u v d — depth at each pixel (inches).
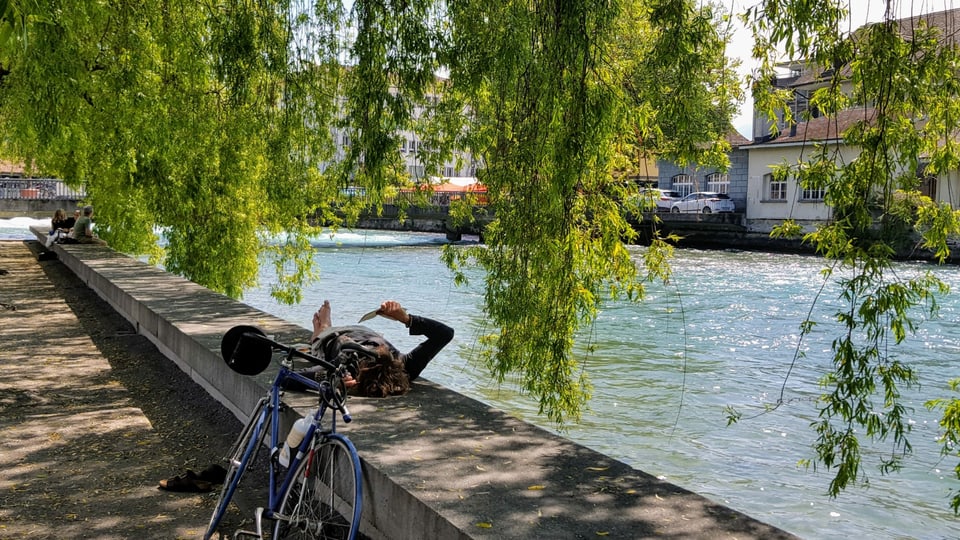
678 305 904.9
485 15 316.5
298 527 160.6
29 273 763.4
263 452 243.3
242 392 262.7
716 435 422.9
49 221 2511.1
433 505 148.1
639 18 295.7
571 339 327.6
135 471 230.8
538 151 272.2
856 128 210.8
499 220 303.3
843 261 204.1
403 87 320.2
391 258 1574.8
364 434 188.1
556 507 148.7
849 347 202.4
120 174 636.1
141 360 370.6
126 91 420.5
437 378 529.0
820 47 219.1
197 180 615.8
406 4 327.3
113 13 422.6
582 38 258.1
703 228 1963.6
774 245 1836.9
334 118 437.1
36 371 353.1
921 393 505.4
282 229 736.3
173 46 418.3
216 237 695.7
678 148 321.1
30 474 227.3
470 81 308.8
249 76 372.5
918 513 321.1
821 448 211.8
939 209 206.1
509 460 173.5
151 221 855.1
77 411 291.4
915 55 210.7
